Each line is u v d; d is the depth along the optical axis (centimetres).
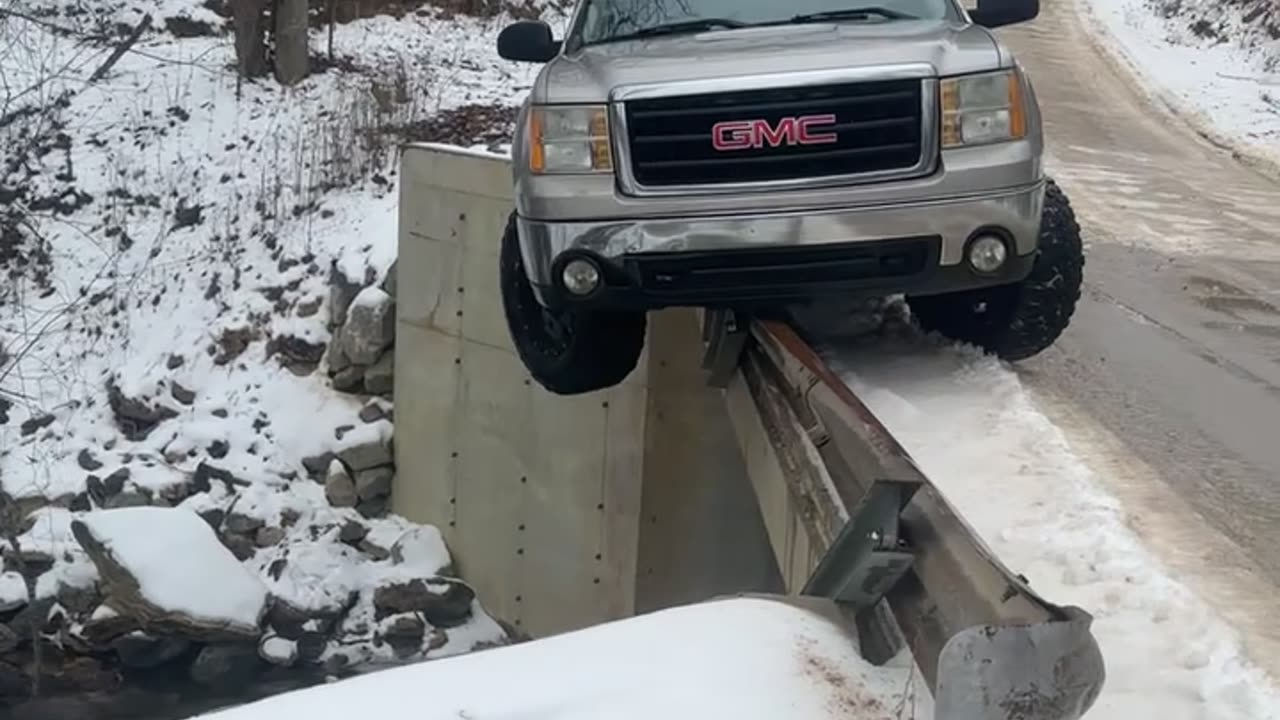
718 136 499
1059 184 1348
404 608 1105
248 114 1620
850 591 332
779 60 508
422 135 1491
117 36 1772
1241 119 1969
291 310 1299
